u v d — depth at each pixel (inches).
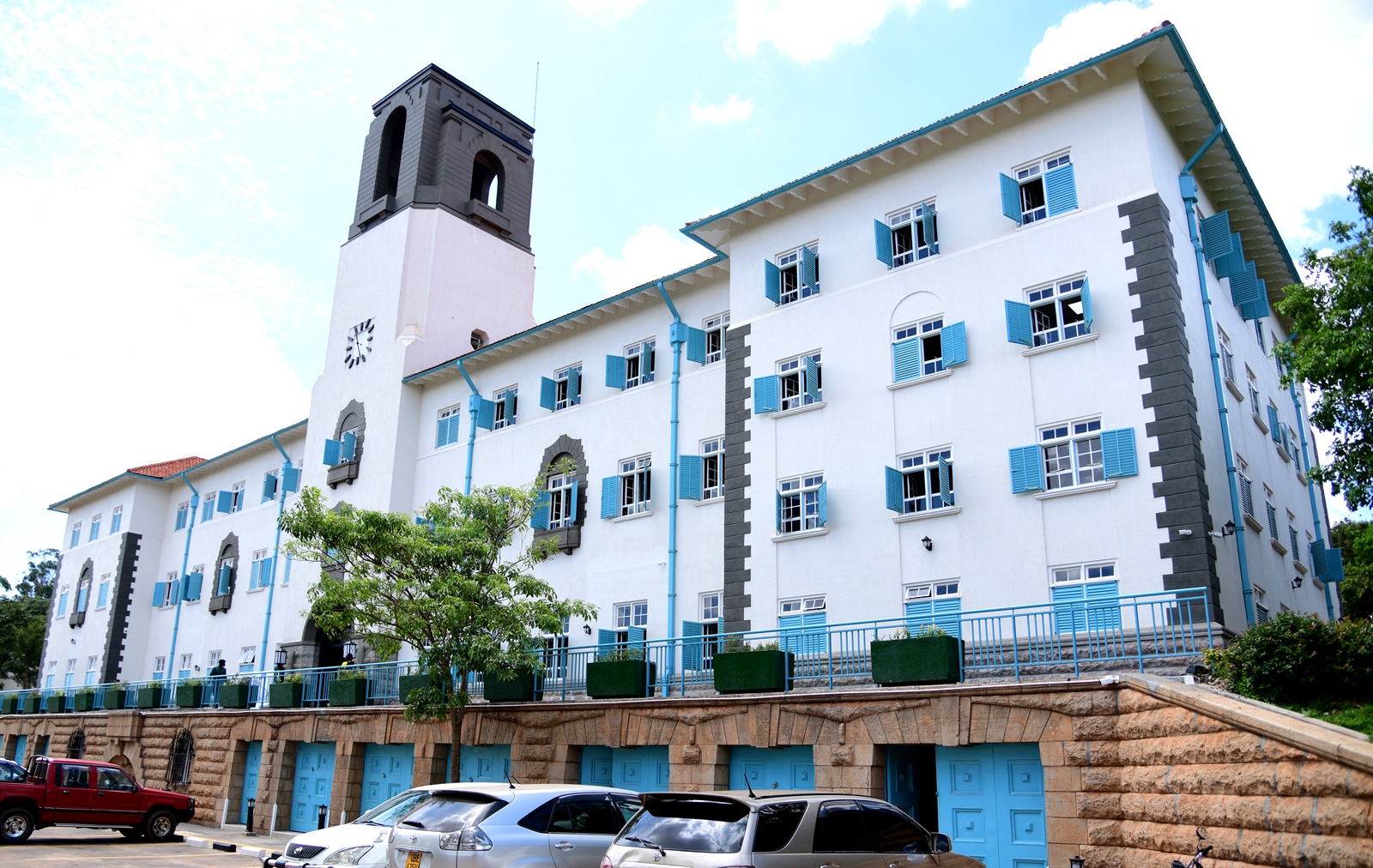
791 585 905.5
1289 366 698.8
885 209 933.8
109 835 1026.1
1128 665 650.8
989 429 815.7
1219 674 577.6
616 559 1111.6
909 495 858.1
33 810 900.6
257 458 1791.3
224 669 1493.6
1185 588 690.2
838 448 905.5
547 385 1242.6
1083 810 550.9
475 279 1530.5
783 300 996.6
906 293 895.7
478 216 1565.0
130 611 1924.2
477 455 1322.6
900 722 637.9
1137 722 533.0
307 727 1127.6
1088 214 802.2
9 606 2709.2
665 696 810.2
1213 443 763.4
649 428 1122.0
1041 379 797.2
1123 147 796.6
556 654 989.8
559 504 1205.1
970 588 794.2
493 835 448.1
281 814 1130.0
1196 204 871.7
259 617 1619.1
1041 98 837.8
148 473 2021.4
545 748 857.5
